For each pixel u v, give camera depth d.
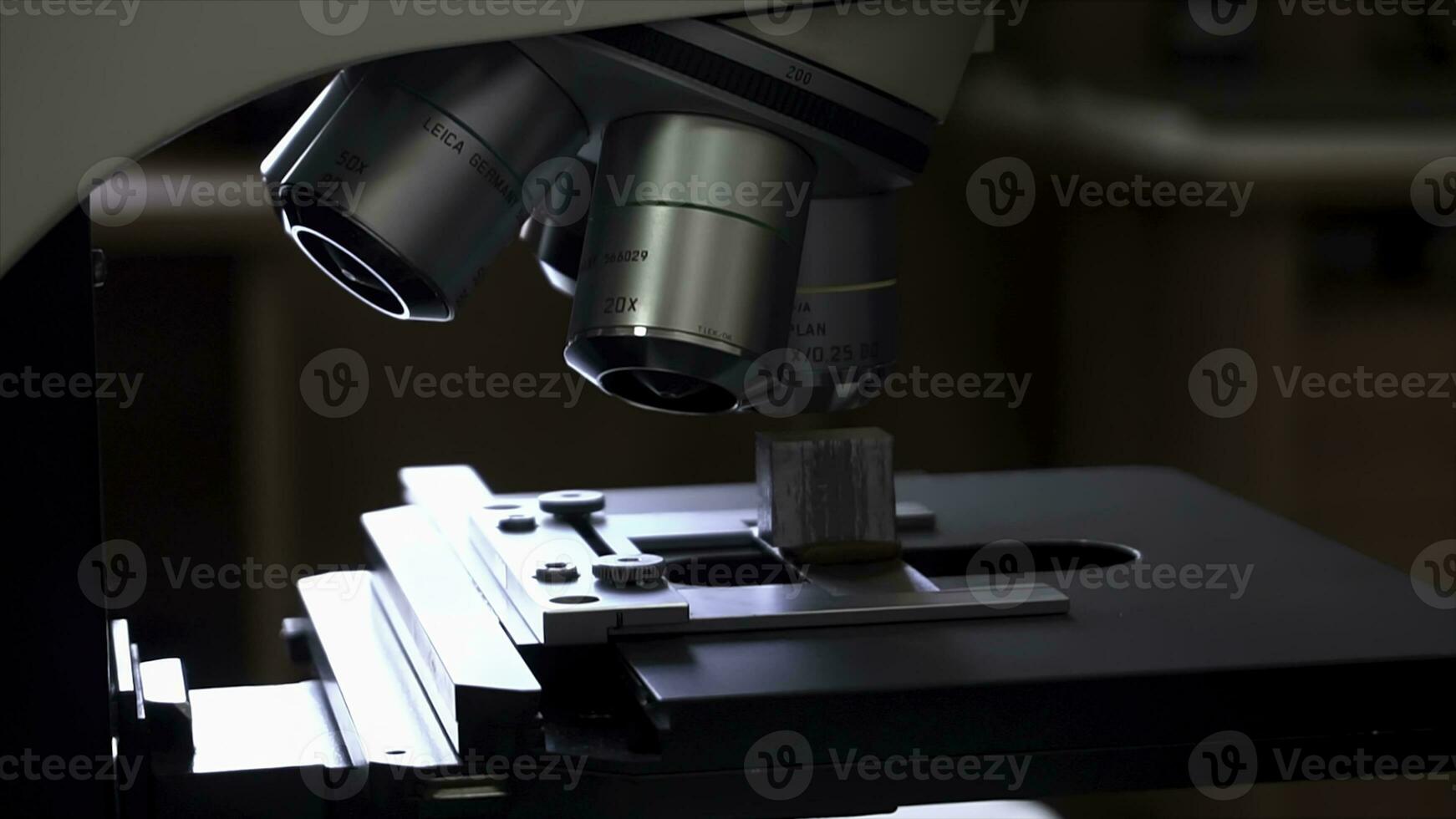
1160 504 1.14
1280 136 1.87
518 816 0.69
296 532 2.00
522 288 2.04
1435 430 1.91
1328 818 1.86
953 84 0.82
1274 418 1.93
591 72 0.77
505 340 2.05
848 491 0.95
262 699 0.85
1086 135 2.12
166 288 1.90
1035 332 2.20
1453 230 1.87
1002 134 2.15
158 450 1.93
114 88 0.65
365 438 2.01
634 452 2.11
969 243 2.18
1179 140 1.92
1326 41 1.95
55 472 0.68
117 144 0.65
